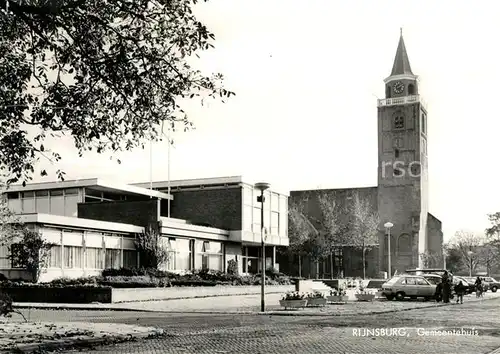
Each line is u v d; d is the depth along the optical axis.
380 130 87.69
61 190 49.41
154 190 55.69
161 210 56.53
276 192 58.44
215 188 54.47
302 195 91.69
